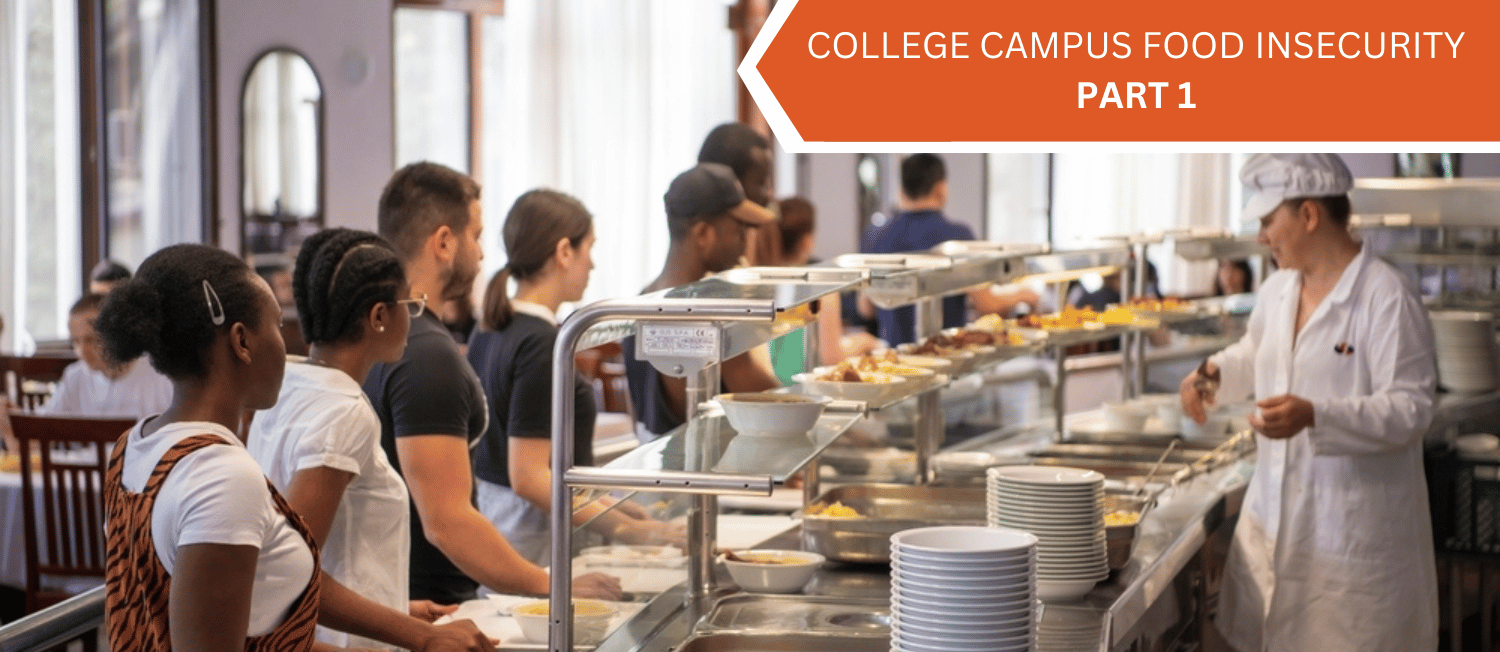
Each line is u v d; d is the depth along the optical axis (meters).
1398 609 2.68
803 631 1.83
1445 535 3.58
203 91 5.55
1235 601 2.83
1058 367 3.57
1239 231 4.08
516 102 6.58
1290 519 2.73
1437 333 4.03
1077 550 2.06
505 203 6.65
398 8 6.30
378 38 6.11
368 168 6.11
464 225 2.12
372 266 1.75
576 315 1.59
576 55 6.77
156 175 5.55
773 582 2.06
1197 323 3.81
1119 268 3.46
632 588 1.82
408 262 2.08
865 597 2.03
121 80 5.46
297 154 5.85
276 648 1.44
